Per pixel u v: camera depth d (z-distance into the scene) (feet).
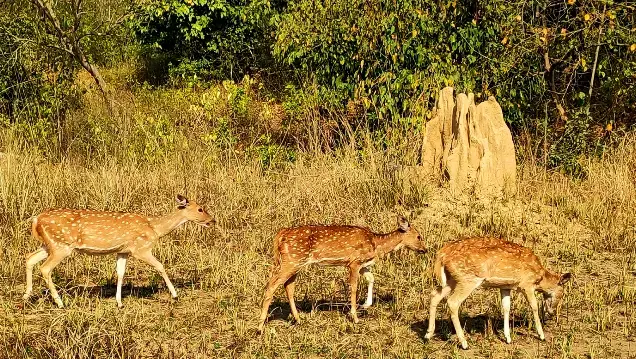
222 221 43.83
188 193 47.52
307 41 57.26
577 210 45.01
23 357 27.25
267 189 47.67
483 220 43.55
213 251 39.86
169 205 45.80
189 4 78.38
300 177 47.62
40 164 51.13
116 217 32.71
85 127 62.18
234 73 81.97
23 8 67.56
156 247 39.63
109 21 72.79
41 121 59.06
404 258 39.14
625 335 30.76
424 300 33.91
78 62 69.67
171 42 84.07
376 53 56.13
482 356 28.50
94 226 32.24
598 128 57.67
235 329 30.50
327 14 57.26
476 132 46.62
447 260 29.04
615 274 37.86
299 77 70.85
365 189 46.24
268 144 56.44
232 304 33.24
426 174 48.11
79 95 68.03
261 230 42.91
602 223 43.62
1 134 56.80
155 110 68.08
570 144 53.62
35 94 64.90
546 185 47.70
